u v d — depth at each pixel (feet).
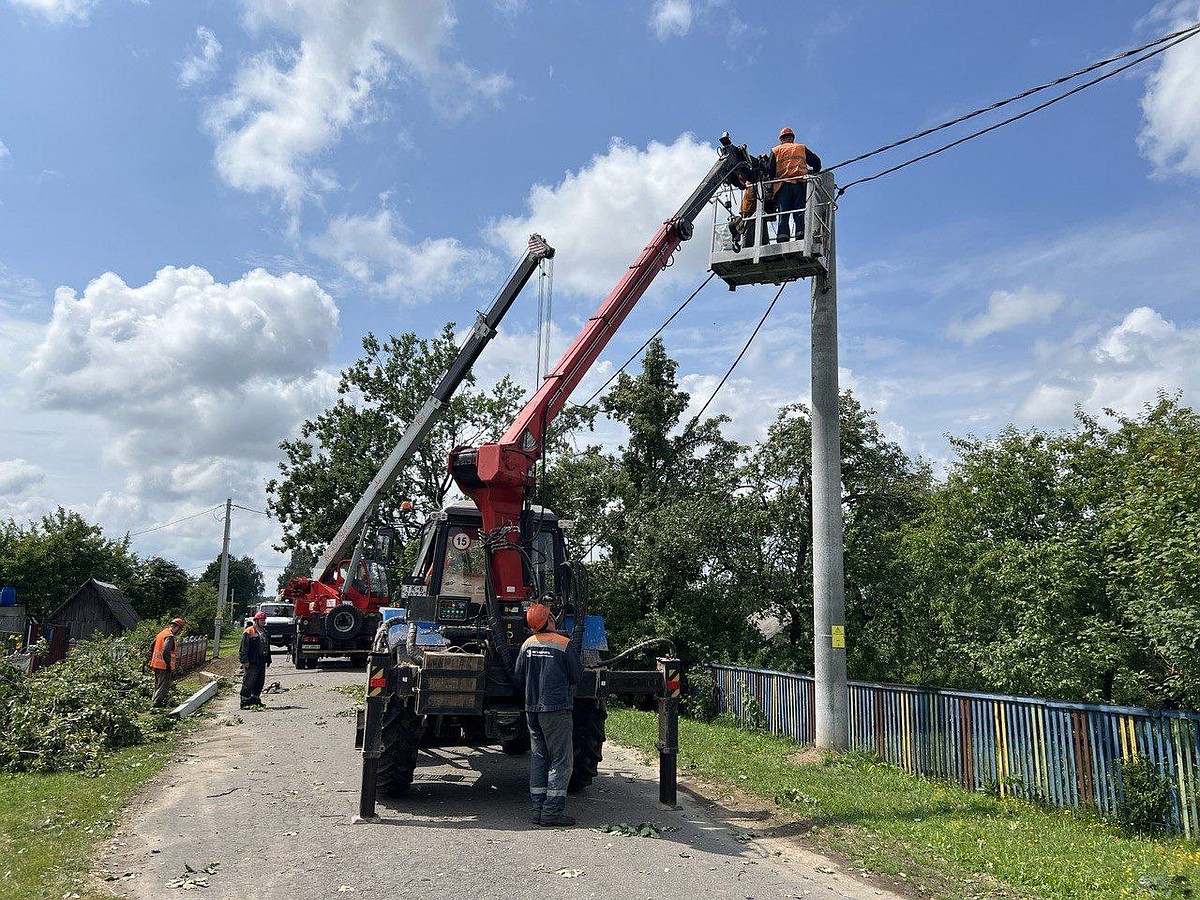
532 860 19.17
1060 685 37.19
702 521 63.67
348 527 72.18
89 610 107.65
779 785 29.09
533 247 33.19
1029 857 20.47
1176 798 22.90
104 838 20.34
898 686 33.65
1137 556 30.25
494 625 26.02
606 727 43.16
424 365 121.90
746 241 36.63
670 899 16.89
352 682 66.90
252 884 17.15
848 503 66.64
